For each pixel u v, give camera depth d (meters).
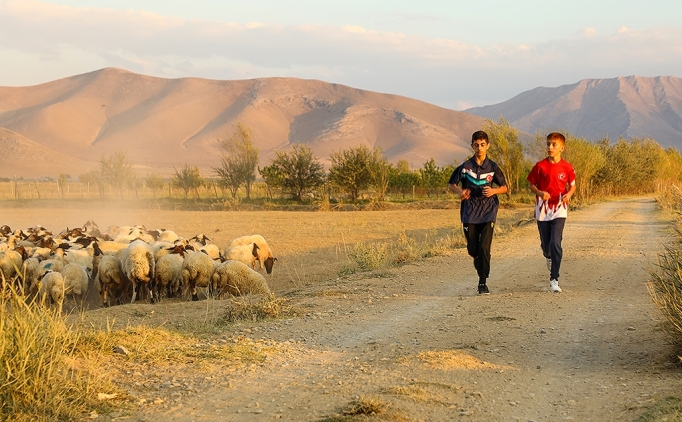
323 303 10.31
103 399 5.40
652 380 5.96
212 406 5.38
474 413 5.22
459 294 10.79
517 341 7.57
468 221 10.55
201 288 15.26
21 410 4.93
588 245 17.98
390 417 5.00
